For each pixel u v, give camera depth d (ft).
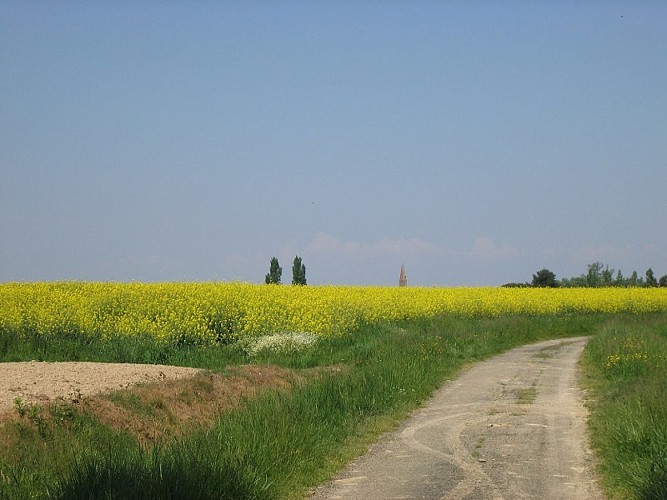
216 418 42.70
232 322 93.15
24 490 28.81
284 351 81.82
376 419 47.21
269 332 91.04
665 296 169.89
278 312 97.35
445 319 116.37
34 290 106.11
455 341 89.20
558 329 120.78
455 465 35.91
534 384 62.54
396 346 80.84
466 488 31.89
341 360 79.36
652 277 282.77
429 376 63.36
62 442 35.78
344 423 45.03
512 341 101.65
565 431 43.47
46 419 37.86
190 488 28.37
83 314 88.89
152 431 41.96
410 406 51.98
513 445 40.01
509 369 72.54
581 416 48.11
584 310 160.35
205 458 31.30
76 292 106.73
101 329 86.38
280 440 36.32
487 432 43.45
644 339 79.82
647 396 43.04
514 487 32.01
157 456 30.89
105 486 27.71
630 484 31.12
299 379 61.36
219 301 95.61
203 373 56.90
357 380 53.67
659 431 35.60
